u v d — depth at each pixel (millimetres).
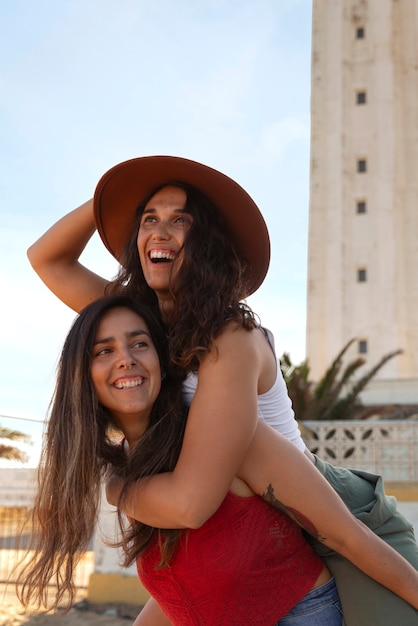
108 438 2172
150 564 2096
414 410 25062
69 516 2037
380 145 44656
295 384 17578
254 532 2025
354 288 42094
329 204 44312
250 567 2010
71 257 2635
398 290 41312
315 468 2076
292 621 2064
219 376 1984
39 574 2049
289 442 2078
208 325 2041
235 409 1953
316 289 43125
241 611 2025
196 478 1901
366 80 46594
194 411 1982
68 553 2033
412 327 40812
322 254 43750
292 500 2008
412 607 2018
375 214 43156
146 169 2352
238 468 2002
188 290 2164
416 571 2059
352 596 2051
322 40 48688
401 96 46125
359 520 2082
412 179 44281
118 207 2506
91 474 2049
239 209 2389
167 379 2166
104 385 2062
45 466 2109
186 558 2008
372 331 40750
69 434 2068
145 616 2541
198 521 1898
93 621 6930
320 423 11992
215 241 2314
